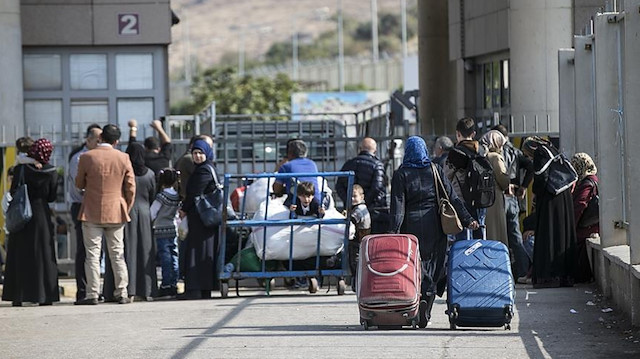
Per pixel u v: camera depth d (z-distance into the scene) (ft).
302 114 139.13
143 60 147.74
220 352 59.57
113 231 88.33
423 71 184.75
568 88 96.32
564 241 86.38
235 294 95.71
